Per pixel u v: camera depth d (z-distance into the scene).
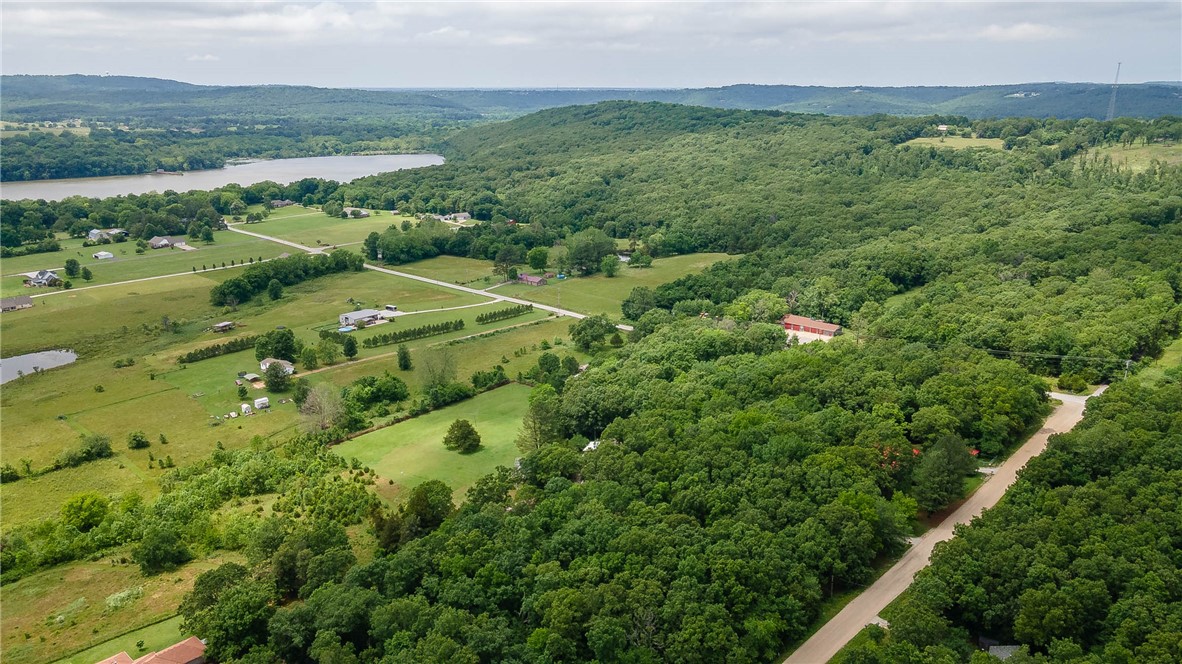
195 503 136.12
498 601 99.00
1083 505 107.62
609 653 88.38
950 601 94.12
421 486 125.69
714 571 97.31
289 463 150.25
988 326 186.88
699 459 125.50
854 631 97.69
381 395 184.88
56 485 149.00
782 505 112.62
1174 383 145.25
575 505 117.56
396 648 89.50
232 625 96.19
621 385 166.38
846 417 140.12
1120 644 83.50
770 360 174.62
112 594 113.69
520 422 170.75
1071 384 167.00
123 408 185.62
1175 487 109.00
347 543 117.50
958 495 125.69
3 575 118.19
